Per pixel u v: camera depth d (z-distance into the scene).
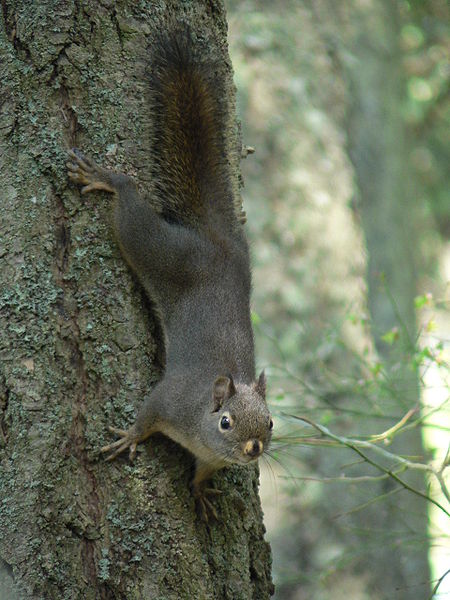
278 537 17.11
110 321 8.91
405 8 28.38
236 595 9.02
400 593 17.56
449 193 29.84
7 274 8.68
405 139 27.77
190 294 9.81
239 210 10.85
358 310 16.55
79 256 8.86
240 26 19.52
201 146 10.69
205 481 9.13
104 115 9.12
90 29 9.09
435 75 29.47
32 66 8.88
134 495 8.66
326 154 19.09
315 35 20.25
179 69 10.33
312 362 16.06
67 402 8.59
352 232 18.83
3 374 8.53
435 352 12.20
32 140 8.84
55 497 8.39
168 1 9.77
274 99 19.05
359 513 17.16
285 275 17.89
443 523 18.80
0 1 8.99
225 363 9.70
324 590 16.94
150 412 8.79
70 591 8.30
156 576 8.52
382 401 13.84
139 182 9.30
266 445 9.39
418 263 29.23
